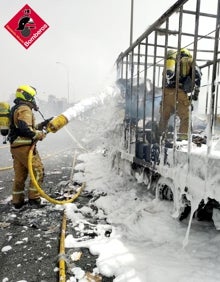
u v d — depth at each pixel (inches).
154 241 106.7
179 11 107.7
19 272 89.4
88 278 85.1
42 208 149.4
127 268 86.7
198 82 147.7
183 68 144.0
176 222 116.3
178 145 115.9
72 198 161.3
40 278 85.9
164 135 123.0
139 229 115.8
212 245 99.0
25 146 142.4
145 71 147.0
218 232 108.3
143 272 84.7
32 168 146.6
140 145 154.2
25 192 181.3
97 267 90.5
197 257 92.6
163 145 122.5
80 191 176.1
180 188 105.4
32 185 148.9
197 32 96.3
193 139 131.0
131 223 121.3
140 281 80.2
